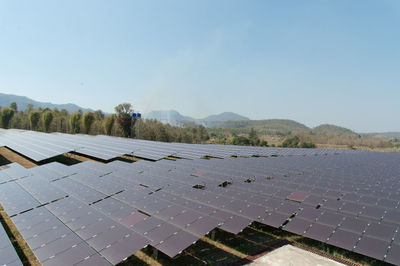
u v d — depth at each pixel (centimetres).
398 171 2870
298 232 1103
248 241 1275
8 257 882
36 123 9256
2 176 2070
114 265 829
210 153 3978
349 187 1862
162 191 1666
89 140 5312
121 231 1052
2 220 1504
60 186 1794
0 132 7100
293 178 2153
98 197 1547
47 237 1030
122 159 3959
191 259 1101
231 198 1499
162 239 1003
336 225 1128
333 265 1041
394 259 862
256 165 2817
